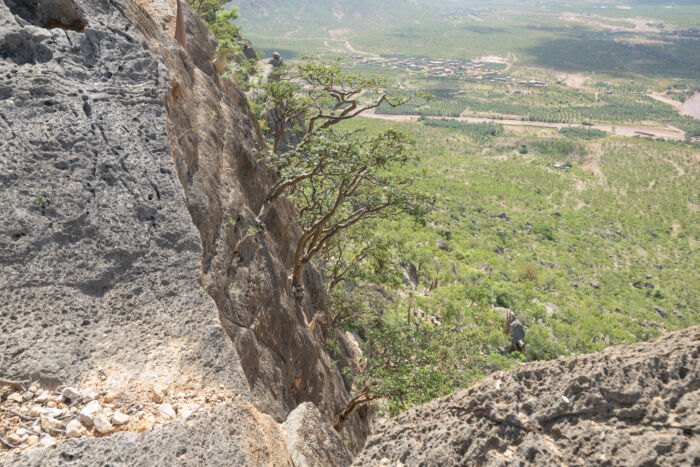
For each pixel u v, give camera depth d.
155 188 6.30
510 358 45.06
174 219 6.18
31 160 5.75
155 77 7.42
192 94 11.85
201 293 5.69
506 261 102.56
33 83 6.32
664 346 3.72
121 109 6.81
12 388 4.30
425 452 3.76
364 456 4.04
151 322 5.28
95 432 4.13
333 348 18.81
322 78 21.88
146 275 5.64
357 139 14.46
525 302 73.62
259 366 10.84
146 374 4.75
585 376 3.64
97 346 4.85
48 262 5.23
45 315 4.88
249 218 12.68
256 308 11.40
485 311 54.50
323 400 14.75
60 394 4.38
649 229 163.25
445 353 15.30
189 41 15.16
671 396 3.36
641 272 127.00
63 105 6.37
